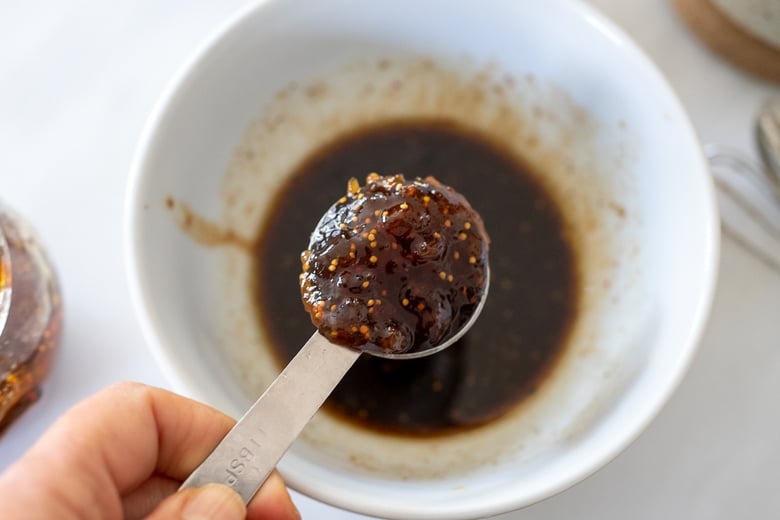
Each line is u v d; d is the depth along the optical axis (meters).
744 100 0.38
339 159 0.39
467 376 0.36
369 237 0.30
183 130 0.35
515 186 0.39
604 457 0.29
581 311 0.37
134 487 0.28
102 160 0.38
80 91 0.39
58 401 0.35
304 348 0.30
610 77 0.35
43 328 0.34
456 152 0.40
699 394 0.35
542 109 0.38
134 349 0.35
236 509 0.26
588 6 0.35
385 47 0.38
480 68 0.38
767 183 0.37
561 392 0.35
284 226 0.39
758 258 0.36
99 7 0.40
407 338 0.30
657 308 0.33
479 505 0.29
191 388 0.30
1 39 0.40
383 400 0.35
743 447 0.34
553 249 0.38
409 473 0.33
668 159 0.34
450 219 0.31
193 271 0.35
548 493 0.29
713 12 0.37
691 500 0.34
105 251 0.37
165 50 0.40
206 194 0.37
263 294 0.37
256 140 0.38
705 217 0.32
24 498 0.25
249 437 0.28
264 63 0.37
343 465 0.32
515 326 0.37
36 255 0.35
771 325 0.36
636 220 0.36
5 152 0.38
